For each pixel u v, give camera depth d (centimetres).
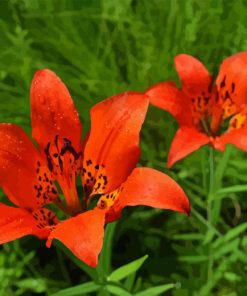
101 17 61
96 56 60
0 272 47
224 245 47
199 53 61
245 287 48
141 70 58
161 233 52
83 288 40
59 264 52
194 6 63
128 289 43
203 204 51
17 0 66
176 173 55
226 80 44
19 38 56
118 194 35
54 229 32
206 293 46
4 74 57
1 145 34
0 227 32
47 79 35
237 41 58
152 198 33
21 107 56
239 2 62
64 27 62
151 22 62
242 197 55
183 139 39
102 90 58
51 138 35
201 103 44
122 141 34
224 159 45
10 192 34
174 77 58
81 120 57
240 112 44
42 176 36
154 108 57
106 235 40
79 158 36
